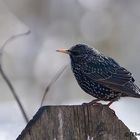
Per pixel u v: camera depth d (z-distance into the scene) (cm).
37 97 1620
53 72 1869
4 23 1998
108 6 2242
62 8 2181
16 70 1892
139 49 2144
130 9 2252
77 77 928
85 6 2211
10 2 2058
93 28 2161
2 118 1295
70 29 2155
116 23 2202
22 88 1762
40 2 2131
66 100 1652
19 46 1959
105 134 727
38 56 1953
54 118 704
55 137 703
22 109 927
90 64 916
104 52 2122
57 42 2094
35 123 697
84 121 719
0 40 1939
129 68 2070
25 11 2100
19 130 1179
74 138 712
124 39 2164
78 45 933
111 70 903
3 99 1641
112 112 730
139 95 869
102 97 902
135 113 1323
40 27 2116
